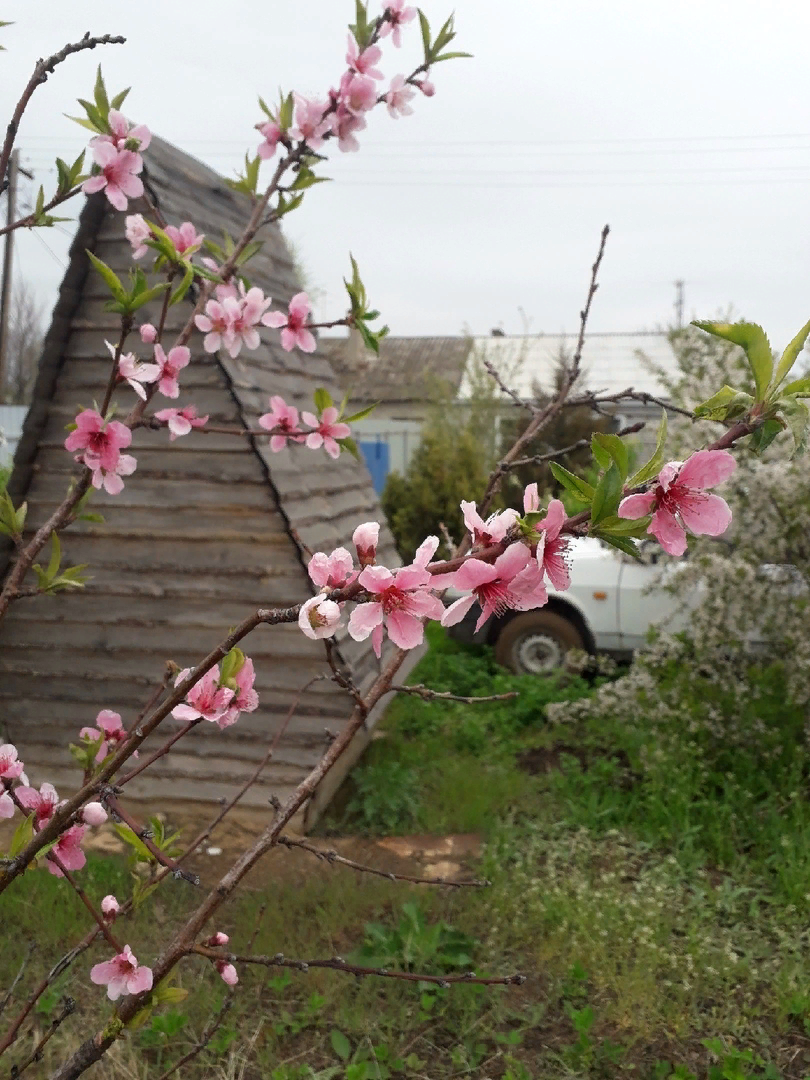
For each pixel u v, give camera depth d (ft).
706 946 13.61
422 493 44.21
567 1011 12.29
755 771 19.60
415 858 17.20
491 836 17.46
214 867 16.20
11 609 18.30
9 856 5.77
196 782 17.87
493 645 31.50
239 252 9.54
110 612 18.06
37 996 6.57
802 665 18.70
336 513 19.95
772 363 4.83
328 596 4.54
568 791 19.71
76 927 13.51
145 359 17.62
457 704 25.84
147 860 6.21
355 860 16.92
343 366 91.86
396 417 87.51
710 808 17.75
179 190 18.21
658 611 28.04
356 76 9.38
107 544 18.10
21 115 6.96
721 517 4.18
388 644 20.94
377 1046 11.55
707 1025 12.25
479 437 55.06
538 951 13.53
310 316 9.98
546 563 4.25
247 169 9.88
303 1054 11.45
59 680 18.26
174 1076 10.78
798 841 16.76
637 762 20.35
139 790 17.99
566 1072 11.27
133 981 6.00
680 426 20.85
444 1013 12.32
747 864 16.52
